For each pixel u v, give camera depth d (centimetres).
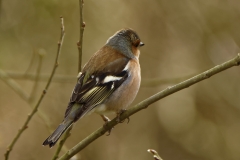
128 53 839
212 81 1445
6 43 1316
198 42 1437
